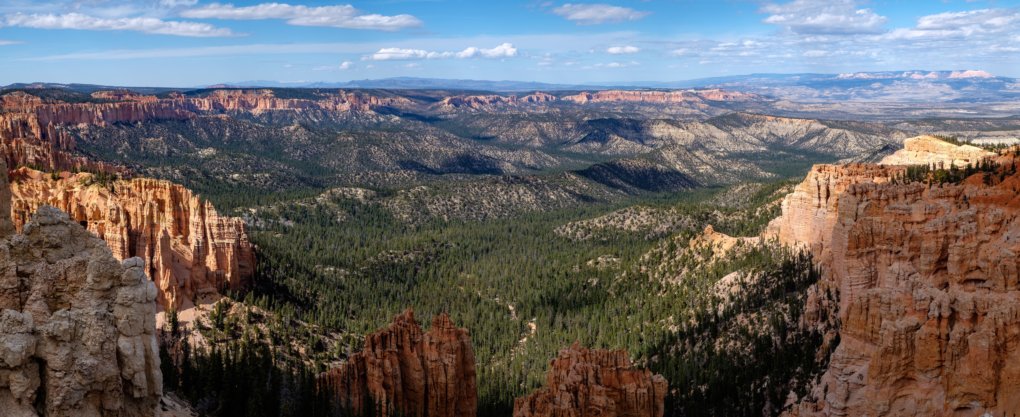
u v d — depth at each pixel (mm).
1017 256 109562
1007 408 101938
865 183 152500
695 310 189875
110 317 64188
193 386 113688
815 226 186375
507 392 165375
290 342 169000
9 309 62969
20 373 59188
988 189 130250
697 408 144125
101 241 72250
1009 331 102625
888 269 123812
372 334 132500
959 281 114125
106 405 62750
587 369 120875
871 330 115000
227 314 166125
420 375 129875
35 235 68688
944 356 106562
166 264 159500
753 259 198625
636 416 121938
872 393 110000
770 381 143250
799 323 157625
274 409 118312
